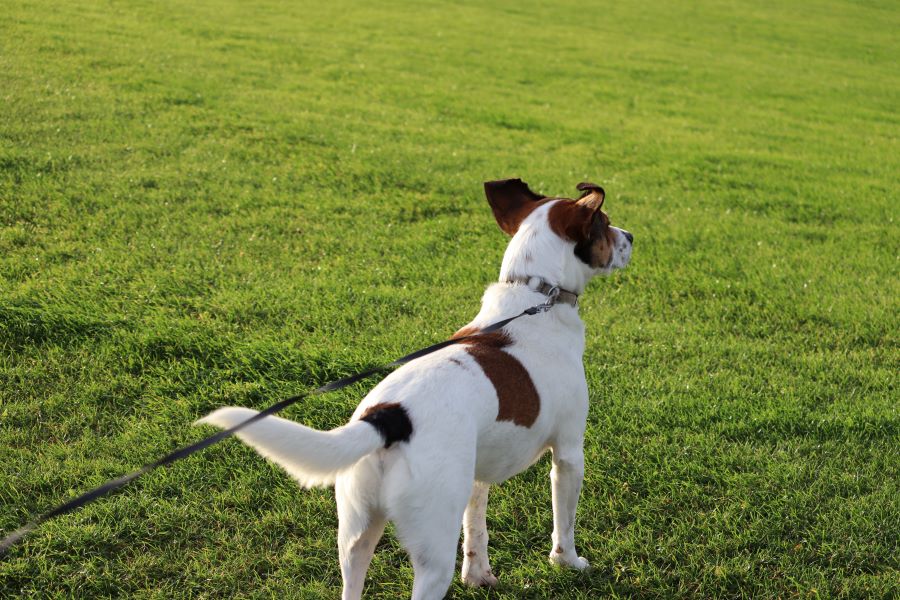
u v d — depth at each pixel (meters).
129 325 6.07
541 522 4.50
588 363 6.13
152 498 4.43
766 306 7.39
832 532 4.43
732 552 4.31
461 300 7.06
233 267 7.35
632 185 11.07
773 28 28.42
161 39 16.94
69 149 9.87
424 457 3.13
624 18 27.88
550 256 3.88
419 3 26.52
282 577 4.02
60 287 6.51
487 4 27.77
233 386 5.45
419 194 9.82
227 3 22.61
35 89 12.03
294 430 3.01
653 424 5.33
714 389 5.86
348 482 3.23
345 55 18.06
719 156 12.83
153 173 9.49
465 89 16.23
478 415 3.32
